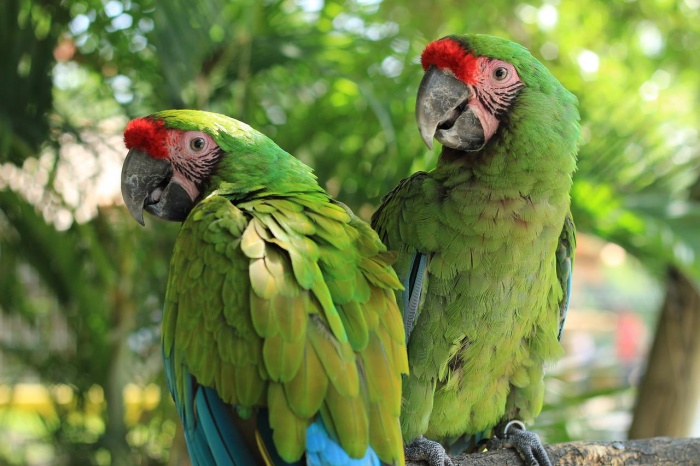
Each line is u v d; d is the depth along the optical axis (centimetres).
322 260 165
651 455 221
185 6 276
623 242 322
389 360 167
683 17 485
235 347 154
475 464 213
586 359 402
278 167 193
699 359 384
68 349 371
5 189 308
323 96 331
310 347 152
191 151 198
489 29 424
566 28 466
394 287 175
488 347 209
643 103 364
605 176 326
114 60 318
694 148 368
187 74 278
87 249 335
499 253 200
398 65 329
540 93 202
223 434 154
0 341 370
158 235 340
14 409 407
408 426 210
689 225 319
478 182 202
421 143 312
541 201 201
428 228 205
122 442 359
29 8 289
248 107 313
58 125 293
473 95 203
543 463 214
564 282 229
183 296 166
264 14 322
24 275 358
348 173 321
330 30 328
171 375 174
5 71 286
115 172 312
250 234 163
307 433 149
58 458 368
